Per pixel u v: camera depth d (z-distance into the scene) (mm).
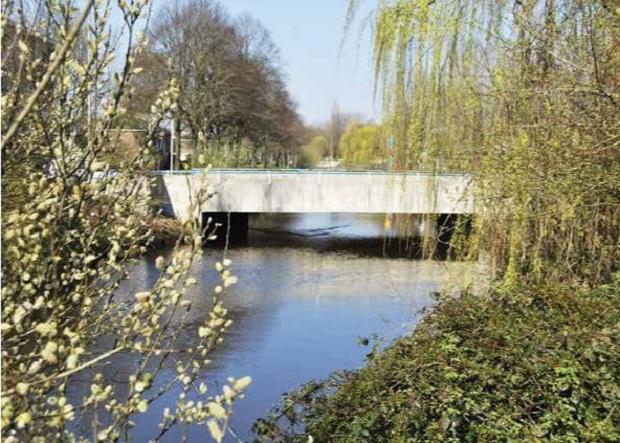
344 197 22094
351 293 13117
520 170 4961
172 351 2133
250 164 32094
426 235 6727
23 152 2172
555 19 5328
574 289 4750
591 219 5082
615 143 4445
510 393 3822
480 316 4461
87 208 2398
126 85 2189
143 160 2521
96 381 2352
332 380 4844
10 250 2004
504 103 5617
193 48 30062
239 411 6680
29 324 2078
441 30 6203
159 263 2174
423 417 3783
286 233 25922
